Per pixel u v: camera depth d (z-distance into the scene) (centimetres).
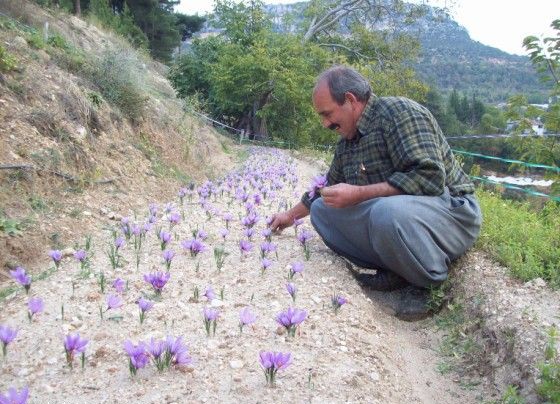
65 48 756
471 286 359
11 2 945
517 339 286
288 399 227
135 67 868
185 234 464
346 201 342
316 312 315
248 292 339
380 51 2545
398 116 339
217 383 234
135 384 229
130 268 368
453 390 279
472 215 358
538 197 641
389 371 272
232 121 2008
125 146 661
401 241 329
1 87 518
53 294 318
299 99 1880
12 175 442
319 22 2544
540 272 357
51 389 223
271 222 458
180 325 288
